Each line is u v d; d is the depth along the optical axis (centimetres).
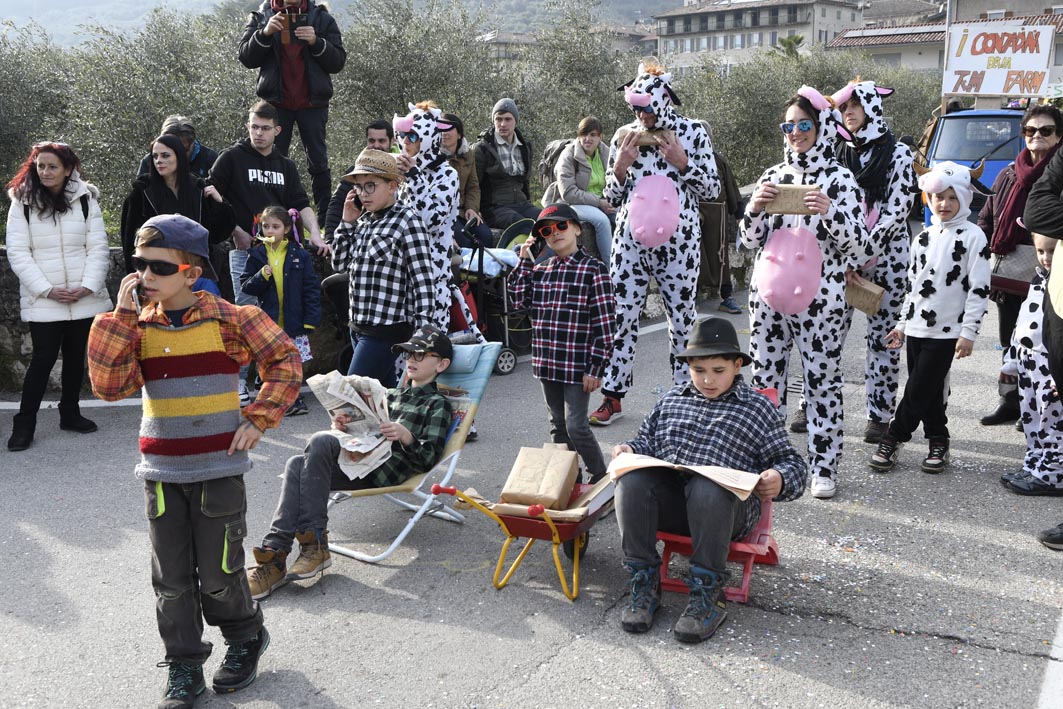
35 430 670
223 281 776
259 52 870
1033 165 613
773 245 518
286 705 341
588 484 474
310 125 897
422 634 390
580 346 497
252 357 340
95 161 1157
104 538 492
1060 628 384
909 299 557
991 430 645
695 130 639
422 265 548
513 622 399
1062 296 404
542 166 1011
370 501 543
